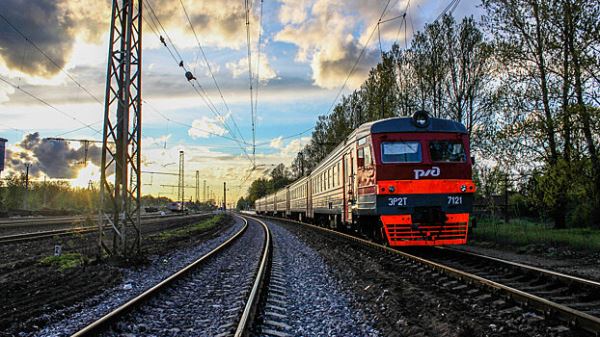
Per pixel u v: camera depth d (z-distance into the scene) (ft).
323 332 21.08
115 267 41.47
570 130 58.08
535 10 61.21
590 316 18.22
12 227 104.99
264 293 28.96
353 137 51.19
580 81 57.26
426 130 43.11
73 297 28.37
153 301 26.86
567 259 40.50
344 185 58.70
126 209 44.73
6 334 20.72
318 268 41.37
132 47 45.60
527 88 62.85
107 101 44.29
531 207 71.72
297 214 145.69
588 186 59.57
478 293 25.62
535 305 21.44
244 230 102.17
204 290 32.09
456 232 41.42
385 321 22.15
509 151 63.77
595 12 55.72
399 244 40.98
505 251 48.34
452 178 41.93
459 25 78.48
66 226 110.52
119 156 45.44
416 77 82.28
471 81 77.30
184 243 72.43
